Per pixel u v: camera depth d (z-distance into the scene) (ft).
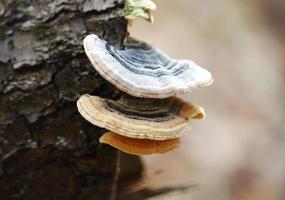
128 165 1.40
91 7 1.16
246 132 2.29
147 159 2.11
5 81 1.19
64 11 1.16
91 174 1.32
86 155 1.27
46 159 1.28
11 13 1.16
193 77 1.11
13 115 1.22
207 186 2.11
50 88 1.20
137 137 1.08
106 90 1.19
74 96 1.20
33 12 1.16
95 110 1.09
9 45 1.18
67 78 1.19
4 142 1.25
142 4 1.16
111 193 1.37
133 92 1.07
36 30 1.17
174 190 1.48
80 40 1.16
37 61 1.18
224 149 2.22
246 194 2.14
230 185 2.14
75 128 1.24
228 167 2.18
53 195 1.35
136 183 1.44
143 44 1.17
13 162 1.28
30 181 1.32
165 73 1.11
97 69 1.07
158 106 1.13
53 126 1.23
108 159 1.29
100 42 1.09
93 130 1.24
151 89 1.07
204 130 2.26
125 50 1.14
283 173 2.17
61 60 1.18
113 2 1.15
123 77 1.07
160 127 1.09
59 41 1.17
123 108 1.11
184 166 2.13
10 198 1.34
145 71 1.11
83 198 1.37
